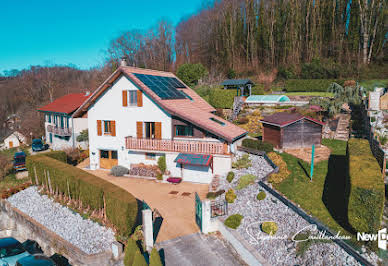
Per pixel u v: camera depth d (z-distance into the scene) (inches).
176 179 971.3
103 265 613.9
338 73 2199.8
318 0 2573.8
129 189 941.8
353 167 561.6
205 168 965.8
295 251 505.7
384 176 628.7
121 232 661.3
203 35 3240.7
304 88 2119.8
